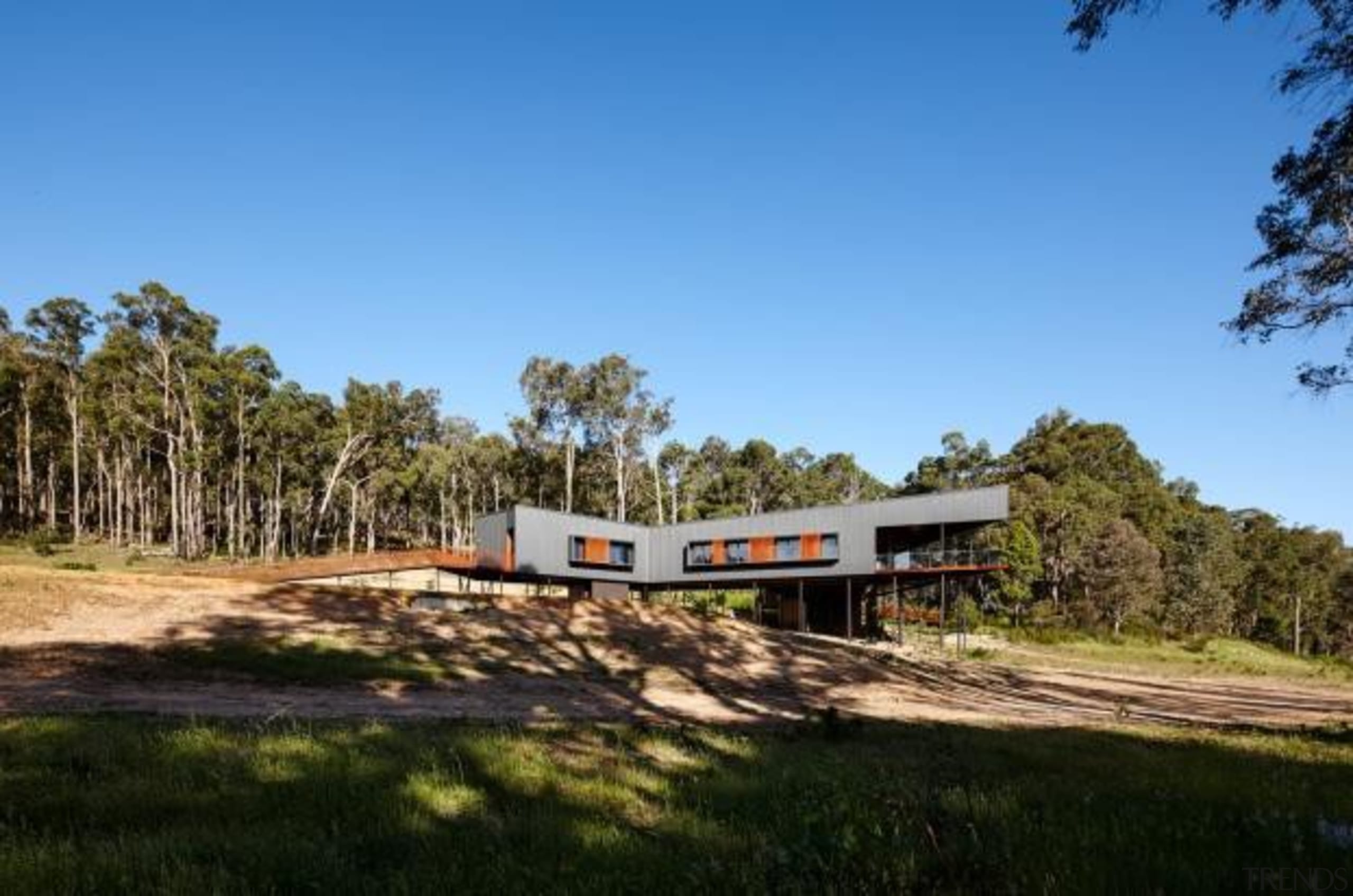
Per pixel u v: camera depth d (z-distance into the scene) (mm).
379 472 77188
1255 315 19484
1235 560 82938
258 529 83125
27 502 72062
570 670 24516
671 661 28188
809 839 5176
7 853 5598
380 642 24406
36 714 12711
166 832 6184
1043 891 4352
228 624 24172
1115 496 75000
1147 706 26219
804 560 45656
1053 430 92000
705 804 7996
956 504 41781
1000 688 29109
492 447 85062
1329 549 94875
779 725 17219
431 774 8773
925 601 71875
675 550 51156
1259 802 7762
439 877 5129
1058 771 10797
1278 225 18922
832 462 109938
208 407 62781
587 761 10539
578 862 5531
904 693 25656
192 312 66375
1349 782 9664
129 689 16453
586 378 74125
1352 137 14422
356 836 6289
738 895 4699
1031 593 67438
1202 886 4430
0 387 66062
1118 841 5453
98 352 63281
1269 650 65688
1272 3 11133
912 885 4629
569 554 47062
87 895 4930
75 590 25203
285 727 11961
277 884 5129
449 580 49156
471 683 20859
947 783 9242
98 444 71562
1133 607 65750
